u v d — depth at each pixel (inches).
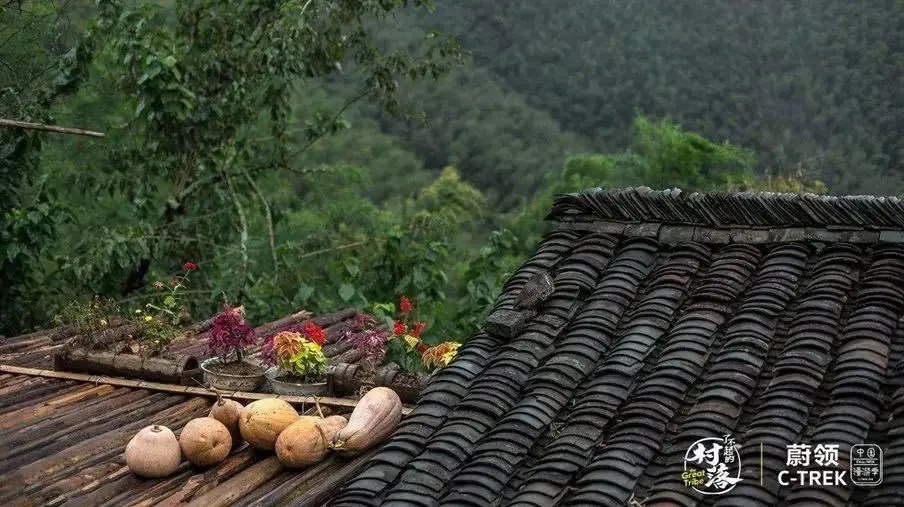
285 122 449.4
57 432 184.2
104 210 556.4
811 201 166.1
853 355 141.0
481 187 1093.1
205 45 420.2
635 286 168.1
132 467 164.6
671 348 152.4
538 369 156.6
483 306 385.7
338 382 205.8
